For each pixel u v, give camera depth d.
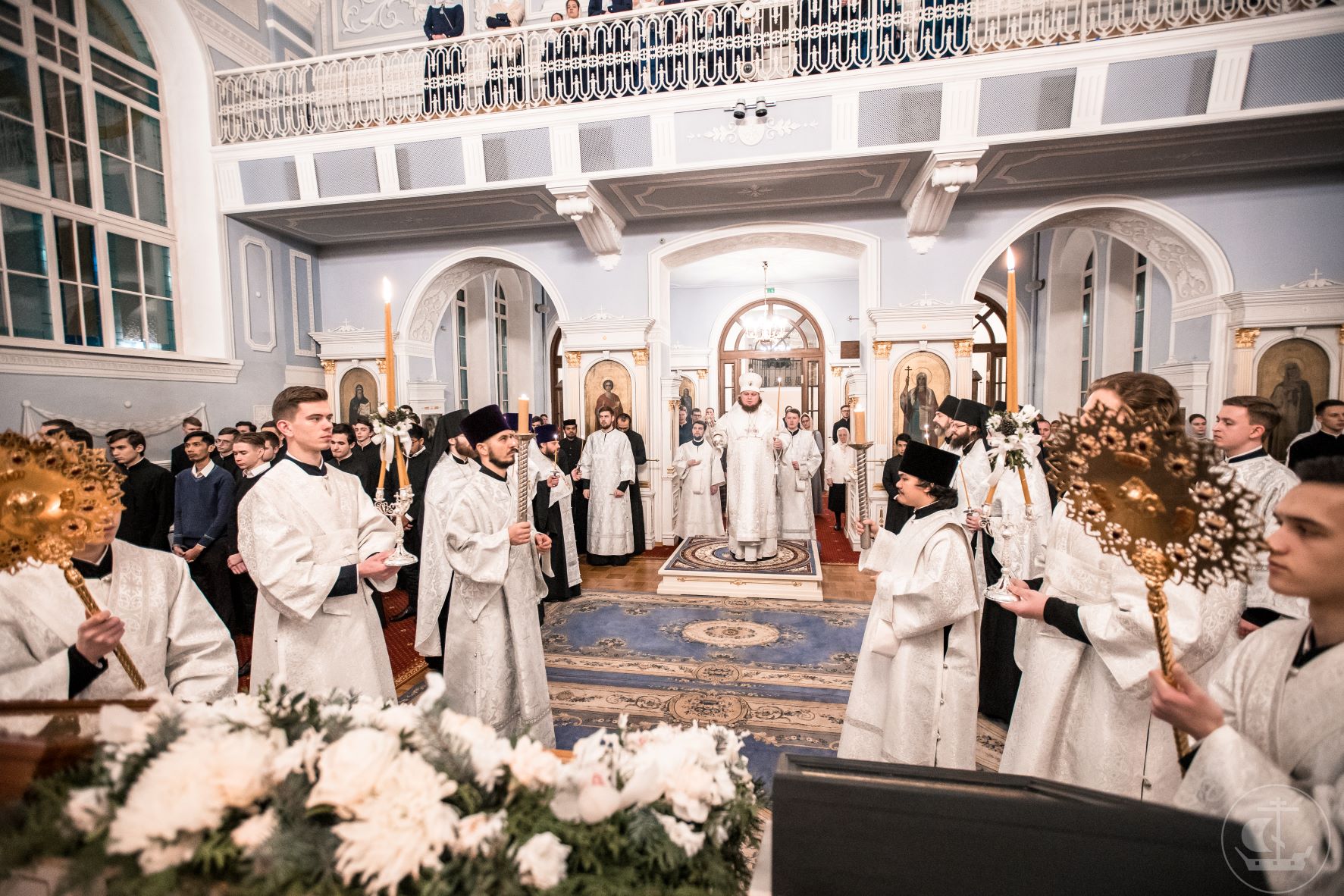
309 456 2.28
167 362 6.19
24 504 1.21
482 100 6.38
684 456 7.85
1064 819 0.70
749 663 4.02
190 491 4.71
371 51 6.53
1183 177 6.24
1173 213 6.32
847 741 2.32
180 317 6.85
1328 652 0.79
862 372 7.35
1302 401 6.04
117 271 6.21
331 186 6.68
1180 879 0.67
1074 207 6.53
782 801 0.78
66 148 5.76
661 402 7.70
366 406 8.12
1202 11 5.06
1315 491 0.77
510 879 0.74
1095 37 5.28
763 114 5.78
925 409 6.93
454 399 11.16
